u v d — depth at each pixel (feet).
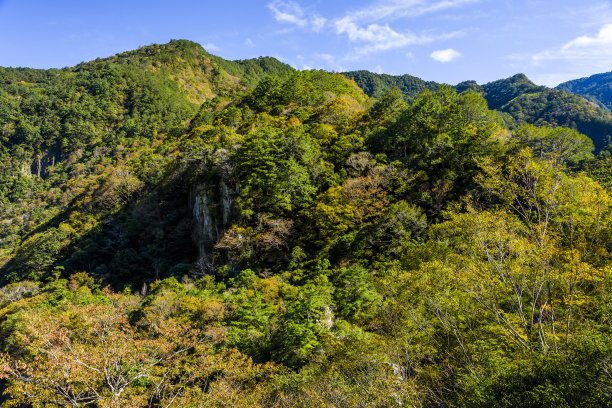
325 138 177.47
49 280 174.60
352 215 126.62
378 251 117.80
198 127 262.06
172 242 179.73
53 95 513.04
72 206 258.37
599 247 47.93
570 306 40.40
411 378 44.75
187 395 48.11
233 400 49.39
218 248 152.05
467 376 36.04
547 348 35.35
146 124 477.36
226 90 640.99
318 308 78.18
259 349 74.69
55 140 467.11
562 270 46.57
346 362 48.16
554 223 52.75
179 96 563.07
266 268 129.70
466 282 47.52
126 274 167.53
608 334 31.94
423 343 49.90
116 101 517.55
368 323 72.74
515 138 145.59
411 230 115.85
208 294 109.81
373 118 196.03
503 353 40.14
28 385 38.78
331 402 43.16
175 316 92.17
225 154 168.76
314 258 122.62
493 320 47.80
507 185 55.21
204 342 70.03
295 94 263.49
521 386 29.48
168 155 247.29
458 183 132.57
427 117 161.68
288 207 139.33
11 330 97.71
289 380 55.42
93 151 442.50
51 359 40.65
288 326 73.36
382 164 148.05
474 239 49.83
